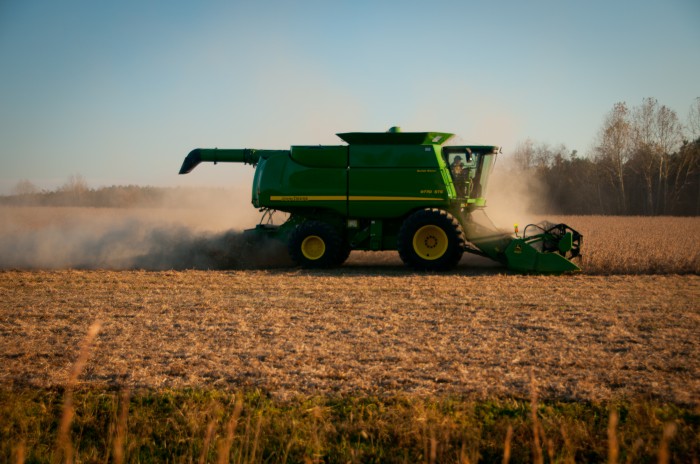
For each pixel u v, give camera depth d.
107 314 8.30
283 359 5.99
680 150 53.16
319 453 4.13
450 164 12.88
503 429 4.29
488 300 9.06
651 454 3.94
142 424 4.58
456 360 5.88
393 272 12.55
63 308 8.77
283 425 4.42
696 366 5.59
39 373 5.67
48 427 4.58
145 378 5.48
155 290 10.36
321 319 7.84
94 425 4.62
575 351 6.13
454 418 4.43
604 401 4.72
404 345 6.46
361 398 4.88
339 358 5.98
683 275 11.90
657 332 6.93
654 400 4.75
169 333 7.13
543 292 9.79
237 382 5.37
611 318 7.69
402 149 12.64
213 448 4.16
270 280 11.38
